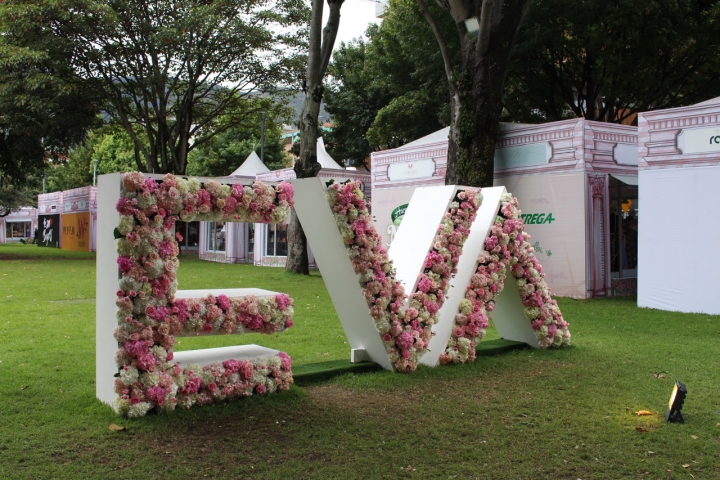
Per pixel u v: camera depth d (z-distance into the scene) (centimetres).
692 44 1939
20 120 2325
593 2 1745
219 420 478
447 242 680
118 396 482
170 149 2541
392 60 2678
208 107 2842
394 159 1861
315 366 645
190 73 2395
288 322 555
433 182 1720
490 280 708
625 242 1454
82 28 2116
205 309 505
